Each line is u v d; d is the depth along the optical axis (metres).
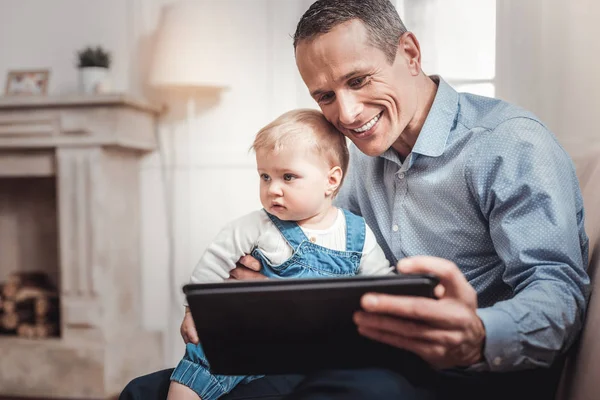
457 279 0.73
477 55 2.19
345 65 1.01
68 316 2.32
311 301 0.71
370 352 0.78
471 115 1.10
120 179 2.46
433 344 0.74
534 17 2.07
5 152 2.42
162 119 2.62
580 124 1.90
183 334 1.08
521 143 0.98
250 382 1.05
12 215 2.74
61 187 2.32
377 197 1.24
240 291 0.71
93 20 2.68
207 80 2.43
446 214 1.09
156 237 2.64
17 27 2.75
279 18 2.49
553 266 0.90
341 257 1.11
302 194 1.09
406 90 1.08
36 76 2.65
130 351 2.43
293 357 0.78
